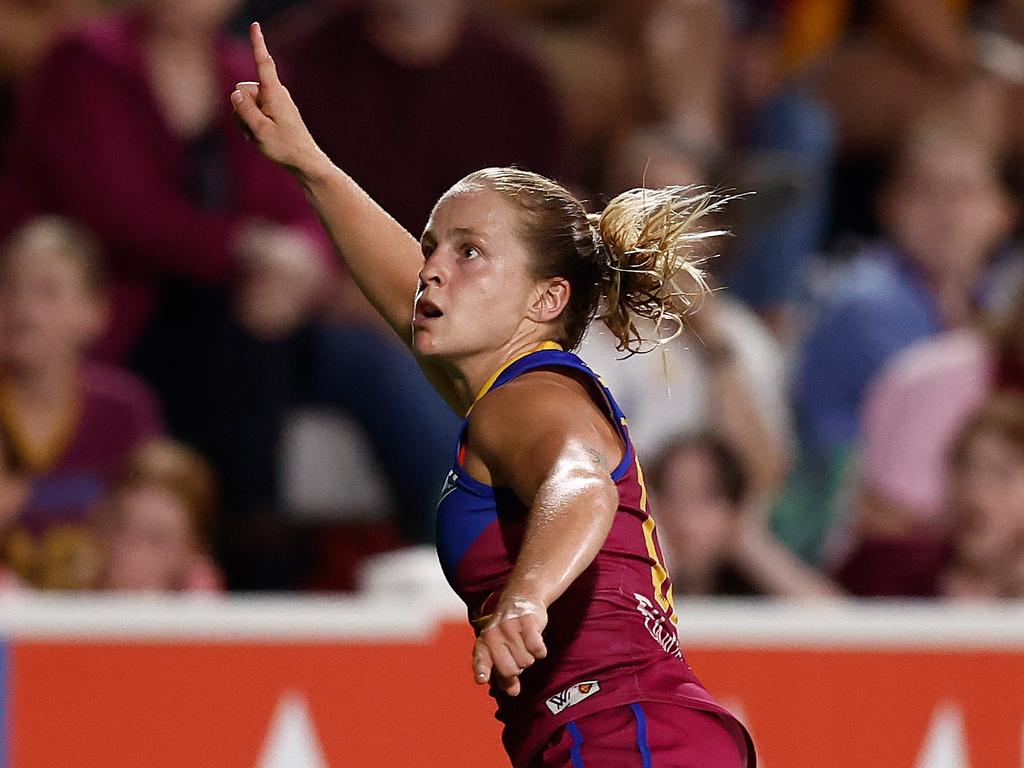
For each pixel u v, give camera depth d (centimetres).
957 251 2405
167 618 1540
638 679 984
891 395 2247
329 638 1559
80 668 1528
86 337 2014
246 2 2609
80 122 2202
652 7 2630
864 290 2358
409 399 2167
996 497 1978
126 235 2170
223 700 1542
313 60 2342
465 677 1575
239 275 2159
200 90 2252
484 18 2467
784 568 1998
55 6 2528
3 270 1989
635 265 1044
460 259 1014
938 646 1645
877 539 2119
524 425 946
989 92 2803
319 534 2134
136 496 1870
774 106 2644
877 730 1630
